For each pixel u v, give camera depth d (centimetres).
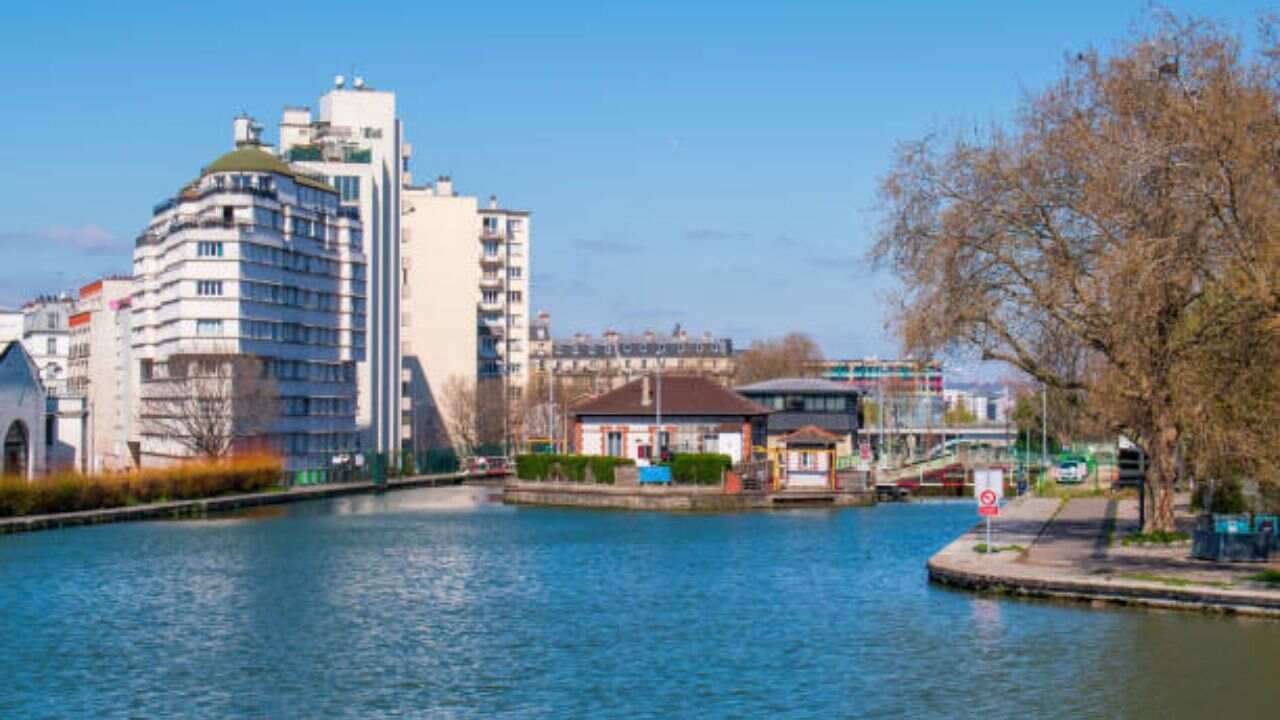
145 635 5062
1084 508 9731
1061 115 6300
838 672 4281
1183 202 5709
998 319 6519
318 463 16912
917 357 6606
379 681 4250
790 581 6450
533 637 4969
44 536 9212
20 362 12575
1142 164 5662
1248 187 5534
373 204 18950
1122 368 6212
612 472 12369
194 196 15888
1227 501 7406
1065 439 15112
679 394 13150
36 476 11138
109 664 4522
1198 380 5972
